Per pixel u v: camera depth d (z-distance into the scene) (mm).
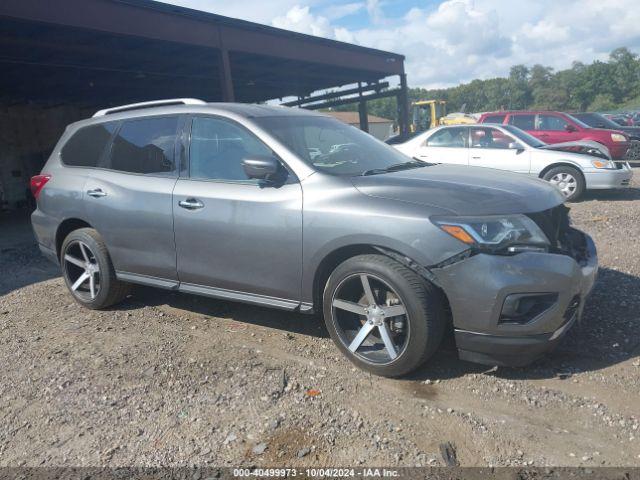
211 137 4223
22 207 16406
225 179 4082
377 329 3561
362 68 16484
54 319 4859
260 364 3756
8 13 7801
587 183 9859
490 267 3125
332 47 14836
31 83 15086
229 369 3707
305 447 2826
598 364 3549
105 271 4797
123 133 4773
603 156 9969
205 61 13633
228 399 3330
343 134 4566
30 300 5465
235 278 4043
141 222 4434
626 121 26094
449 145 10812
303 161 3809
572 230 4020
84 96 18625
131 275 4688
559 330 3254
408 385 3406
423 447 2787
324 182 3668
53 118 17938
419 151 10977
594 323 4160
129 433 3035
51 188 5117
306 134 4219
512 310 3129
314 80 19219
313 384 3461
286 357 3854
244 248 3920
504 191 3475
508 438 2830
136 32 9609
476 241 3146
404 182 3600
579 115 17703
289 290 3830
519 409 3088
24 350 4195
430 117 33375
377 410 3139
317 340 4129
